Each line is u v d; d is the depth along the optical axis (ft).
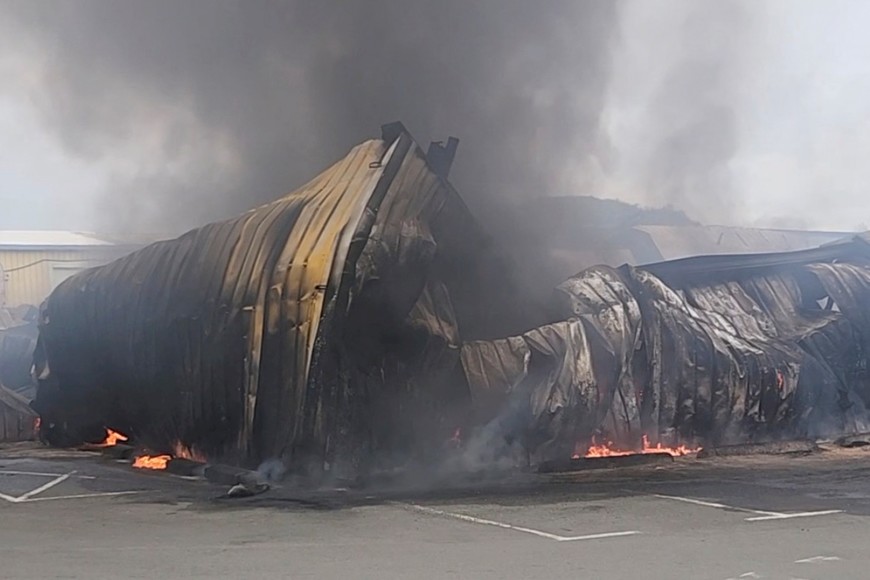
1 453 51.65
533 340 41.86
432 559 22.89
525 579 20.58
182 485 37.55
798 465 42.04
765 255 53.47
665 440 45.70
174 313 43.32
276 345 37.88
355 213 38.11
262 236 41.11
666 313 46.55
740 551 23.73
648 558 22.90
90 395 51.96
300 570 21.59
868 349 53.52
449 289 41.55
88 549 24.64
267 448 37.60
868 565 22.00
